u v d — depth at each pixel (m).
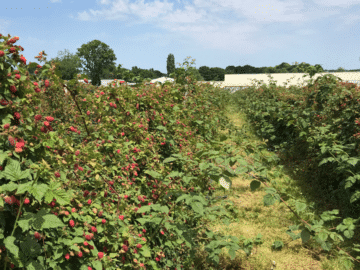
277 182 5.45
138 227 2.55
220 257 3.23
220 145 2.82
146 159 3.50
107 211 2.27
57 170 1.91
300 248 3.54
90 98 3.62
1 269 1.38
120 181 2.79
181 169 3.84
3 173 1.44
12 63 1.67
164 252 2.82
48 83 2.70
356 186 4.09
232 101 16.73
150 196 3.16
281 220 4.13
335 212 3.22
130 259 2.29
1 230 1.38
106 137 3.15
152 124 4.46
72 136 3.41
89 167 2.51
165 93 5.10
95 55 54.50
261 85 14.02
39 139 1.78
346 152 4.51
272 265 3.23
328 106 6.26
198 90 7.53
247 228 3.93
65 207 1.81
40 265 1.50
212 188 4.63
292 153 6.64
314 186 5.17
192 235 2.72
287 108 7.86
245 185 5.39
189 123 5.87
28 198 1.51
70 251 1.70
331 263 3.23
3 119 1.58
